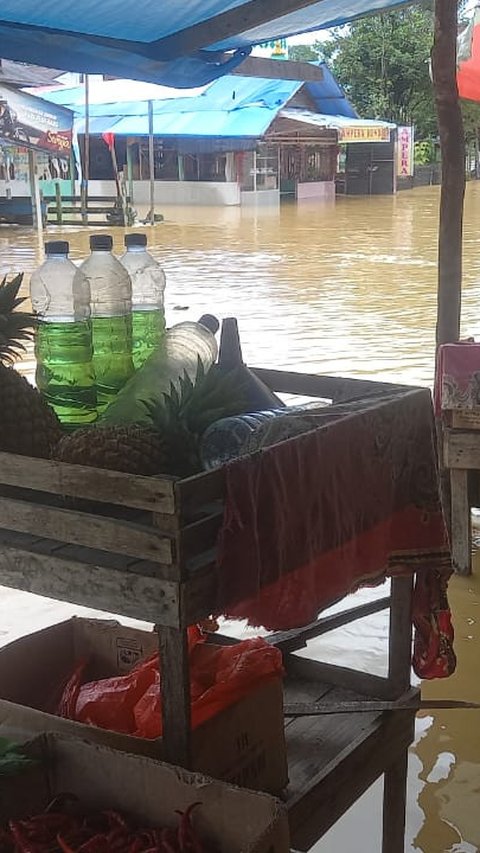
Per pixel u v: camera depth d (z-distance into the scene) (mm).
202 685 2252
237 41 4633
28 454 2189
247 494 1939
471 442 4348
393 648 2699
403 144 35938
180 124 28625
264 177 30688
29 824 1924
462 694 3605
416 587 2631
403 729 2650
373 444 2303
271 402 2400
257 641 2340
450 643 2646
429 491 2516
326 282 13211
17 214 22828
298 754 2412
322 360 8445
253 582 1999
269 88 29344
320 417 2199
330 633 3996
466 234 18594
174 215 26219
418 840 2869
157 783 1938
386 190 35562
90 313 2580
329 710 2539
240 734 2146
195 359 2424
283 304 11406
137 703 2289
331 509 2182
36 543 2041
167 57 4477
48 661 2578
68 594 1995
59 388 2498
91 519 1924
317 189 34094
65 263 2615
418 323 10172
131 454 2004
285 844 1797
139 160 31281
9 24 4137
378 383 2623
